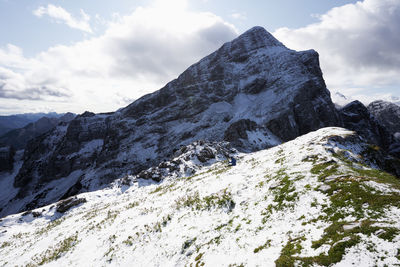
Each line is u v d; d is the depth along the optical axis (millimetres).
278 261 10266
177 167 59156
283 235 12656
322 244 10227
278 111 147750
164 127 178875
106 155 174125
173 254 16531
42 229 41250
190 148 70250
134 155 155625
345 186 14398
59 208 51750
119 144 177875
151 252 18406
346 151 23047
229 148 73062
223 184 26656
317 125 150875
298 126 148000
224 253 13500
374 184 13562
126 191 55062
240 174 28750
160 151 150625
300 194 15961
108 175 142750
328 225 11672
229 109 174875
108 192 57500
